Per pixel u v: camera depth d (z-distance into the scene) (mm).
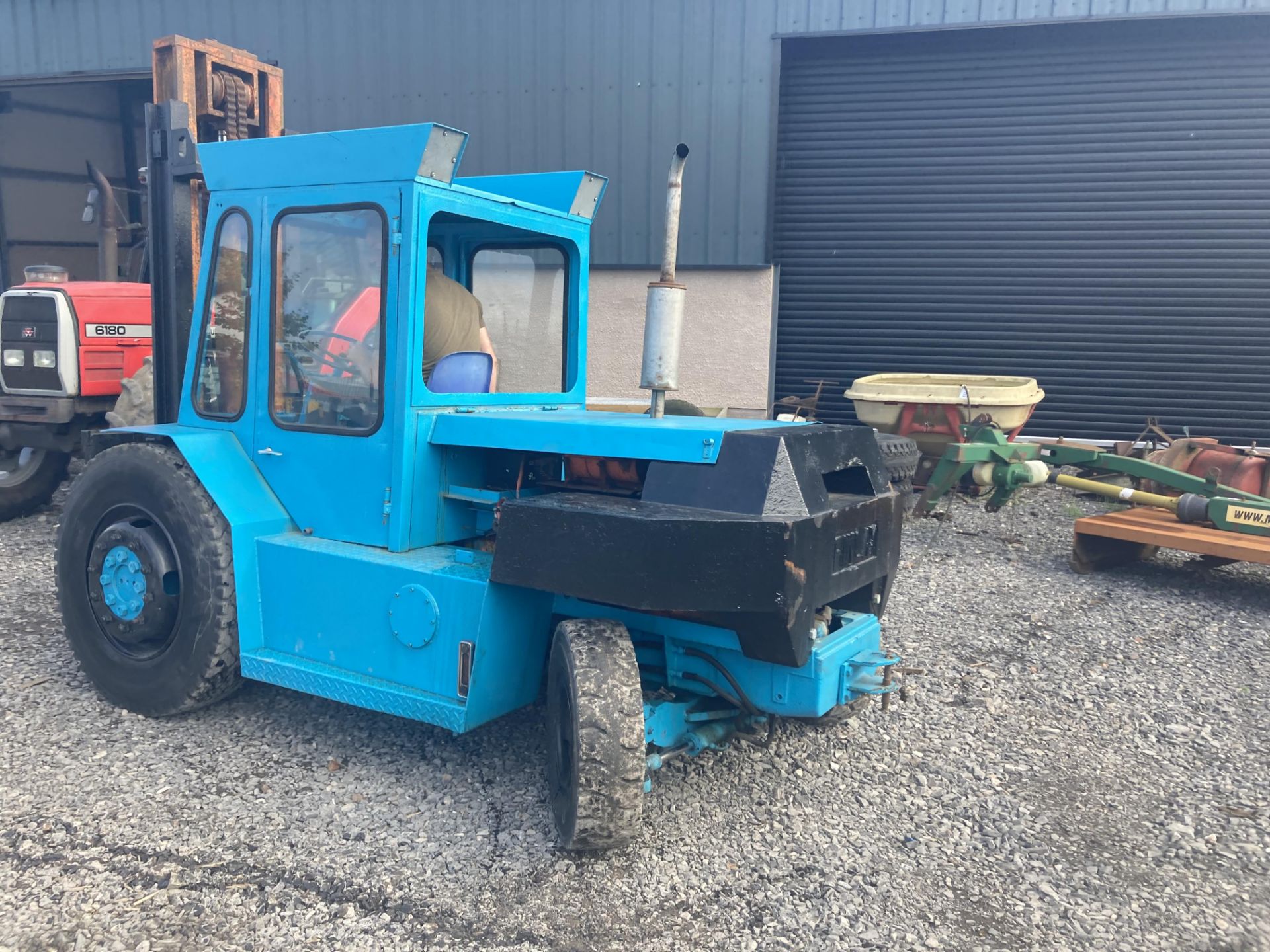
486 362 3754
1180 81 9961
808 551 2801
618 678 2904
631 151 10273
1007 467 7145
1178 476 6797
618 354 10562
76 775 3484
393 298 3385
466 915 2734
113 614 3934
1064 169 10336
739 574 2734
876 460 3451
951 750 3904
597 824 2854
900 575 6578
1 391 7273
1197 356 10273
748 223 10133
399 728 3979
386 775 3553
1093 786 3629
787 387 11367
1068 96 10219
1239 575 6707
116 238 8578
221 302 3947
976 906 2852
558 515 2949
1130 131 10133
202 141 6441
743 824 3287
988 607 5859
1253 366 10164
